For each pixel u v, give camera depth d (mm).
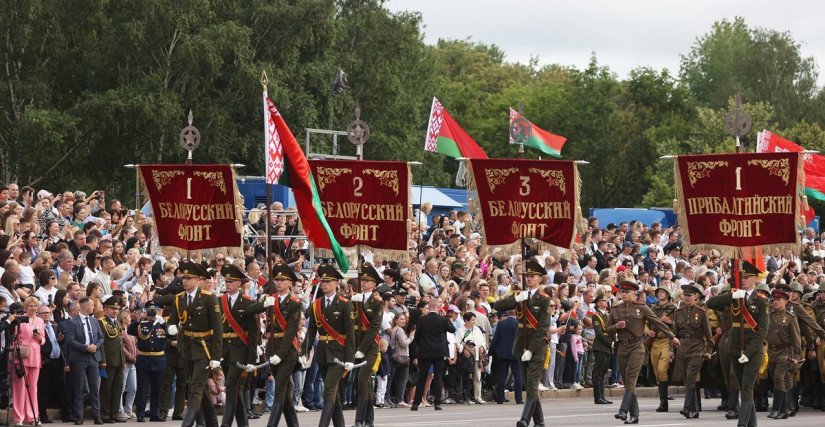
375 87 92188
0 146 71625
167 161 75125
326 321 27531
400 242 30172
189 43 72312
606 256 47250
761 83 130250
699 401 36094
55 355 31531
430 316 36750
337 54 87625
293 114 79938
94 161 75125
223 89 77938
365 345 27984
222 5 77625
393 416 33906
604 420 32656
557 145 53656
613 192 120000
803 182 29250
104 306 32625
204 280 26641
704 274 44625
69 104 74812
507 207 30484
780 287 34344
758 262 35719
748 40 135000
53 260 34469
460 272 42125
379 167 30141
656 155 114562
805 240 55531
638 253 50281
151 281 35750
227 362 27531
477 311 40281
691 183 30047
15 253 32844
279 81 77438
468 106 136625
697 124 114375
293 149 28781
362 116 91750
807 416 34906
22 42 70188
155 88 72875
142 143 74188
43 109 70438
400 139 95562
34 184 72812
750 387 29188
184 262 26719
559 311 42156
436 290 40781
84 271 34375
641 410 36625
